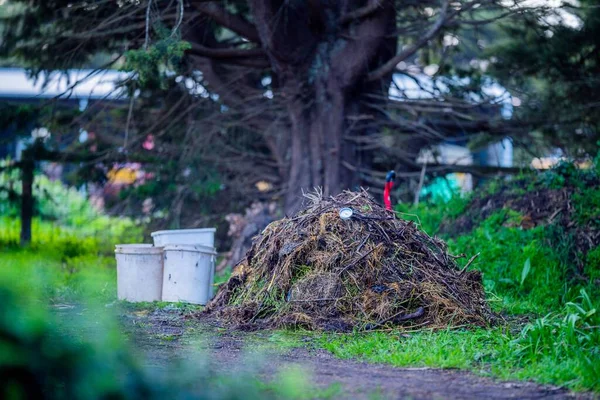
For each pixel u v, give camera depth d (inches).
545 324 297.4
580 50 735.7
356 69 684.1
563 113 740.0
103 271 600.7
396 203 754.2
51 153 778.2
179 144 799.1
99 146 794.8
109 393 159.8
